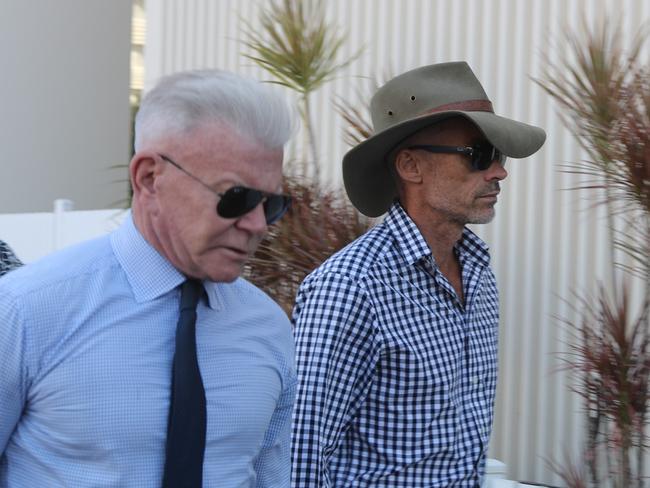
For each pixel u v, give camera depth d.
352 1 5.24
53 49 8.75
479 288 2.60
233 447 1.86
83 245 1.85
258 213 1.78
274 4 4.56
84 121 9.02
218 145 1.72
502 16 4.71
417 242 2.47
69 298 1.75
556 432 4.43
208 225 1.73
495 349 2.66
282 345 2.00
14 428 1.76
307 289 2.47
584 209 4.36
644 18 4.27
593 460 3.49
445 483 2.42
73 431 1.72
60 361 1.72
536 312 4.52
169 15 6.18
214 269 1.78
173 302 1.83
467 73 2.67
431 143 2.53
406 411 2.40
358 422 2.41
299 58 4.15
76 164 8.98
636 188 3.32
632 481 3.43
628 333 3.46
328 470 2.41
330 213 3.91
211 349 1.85
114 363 1.74
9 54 8.46
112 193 9.20
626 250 3.75
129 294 1.80
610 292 4.26
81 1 8.93
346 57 5.25
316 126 5.31
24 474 1.76
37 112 8.66
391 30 5.11
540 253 4.52
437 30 4.96
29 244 6.01
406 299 2.45
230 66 5.85
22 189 8.60
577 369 3.62
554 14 4.53
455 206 2.53
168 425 1.76
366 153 2.68
